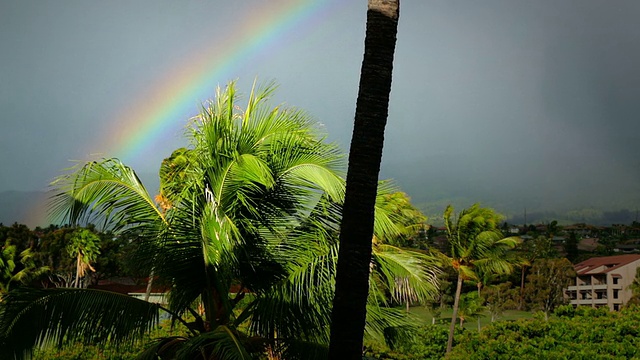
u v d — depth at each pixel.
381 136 7.24
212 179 10.47
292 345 10.52
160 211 11.11
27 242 53.84
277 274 10.88
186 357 9.36
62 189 10.57
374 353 20.11
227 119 10.60
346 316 7.11
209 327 10.75
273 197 10.99
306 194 11.03
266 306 10.55
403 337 11.41
